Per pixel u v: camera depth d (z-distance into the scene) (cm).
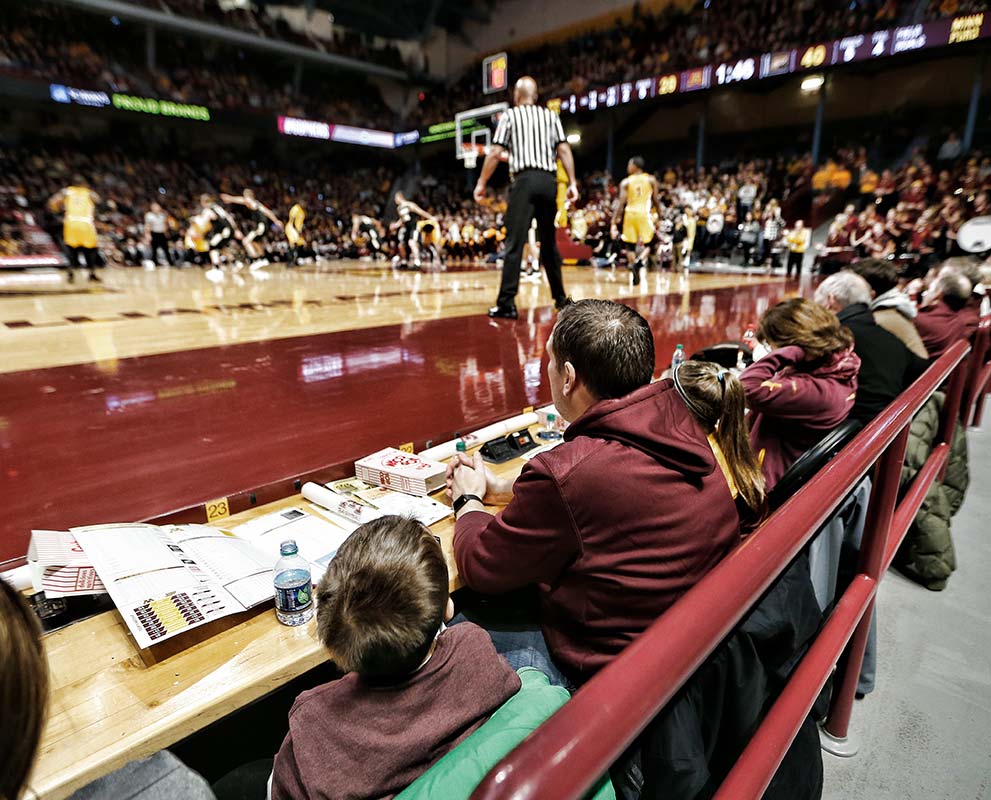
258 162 2422
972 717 177
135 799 92
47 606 128
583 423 121
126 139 2097
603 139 2355
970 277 376
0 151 1825
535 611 157
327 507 183
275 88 2466
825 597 156
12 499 181
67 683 110
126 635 123
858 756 163
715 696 100
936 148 1536
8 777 58
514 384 316
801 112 1914
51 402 280
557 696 85
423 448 233
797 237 1249
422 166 2830
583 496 111
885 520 146
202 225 1327
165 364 359
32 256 1398
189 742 151
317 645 120
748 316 562
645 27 2117
